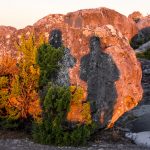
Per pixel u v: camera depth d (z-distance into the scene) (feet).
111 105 59.26
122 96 60.34
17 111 56.39
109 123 59.62
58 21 63.31
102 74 58.95
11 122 56.29
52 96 53.11
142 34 181.27
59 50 57.16
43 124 53.21
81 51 58.80
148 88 97.30
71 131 54.54
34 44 58.85
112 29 63.00
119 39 62.90
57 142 52.19
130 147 55.16
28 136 54.80
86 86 57.36
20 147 49.32
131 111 74.08
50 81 57.11
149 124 67.41
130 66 62.13
